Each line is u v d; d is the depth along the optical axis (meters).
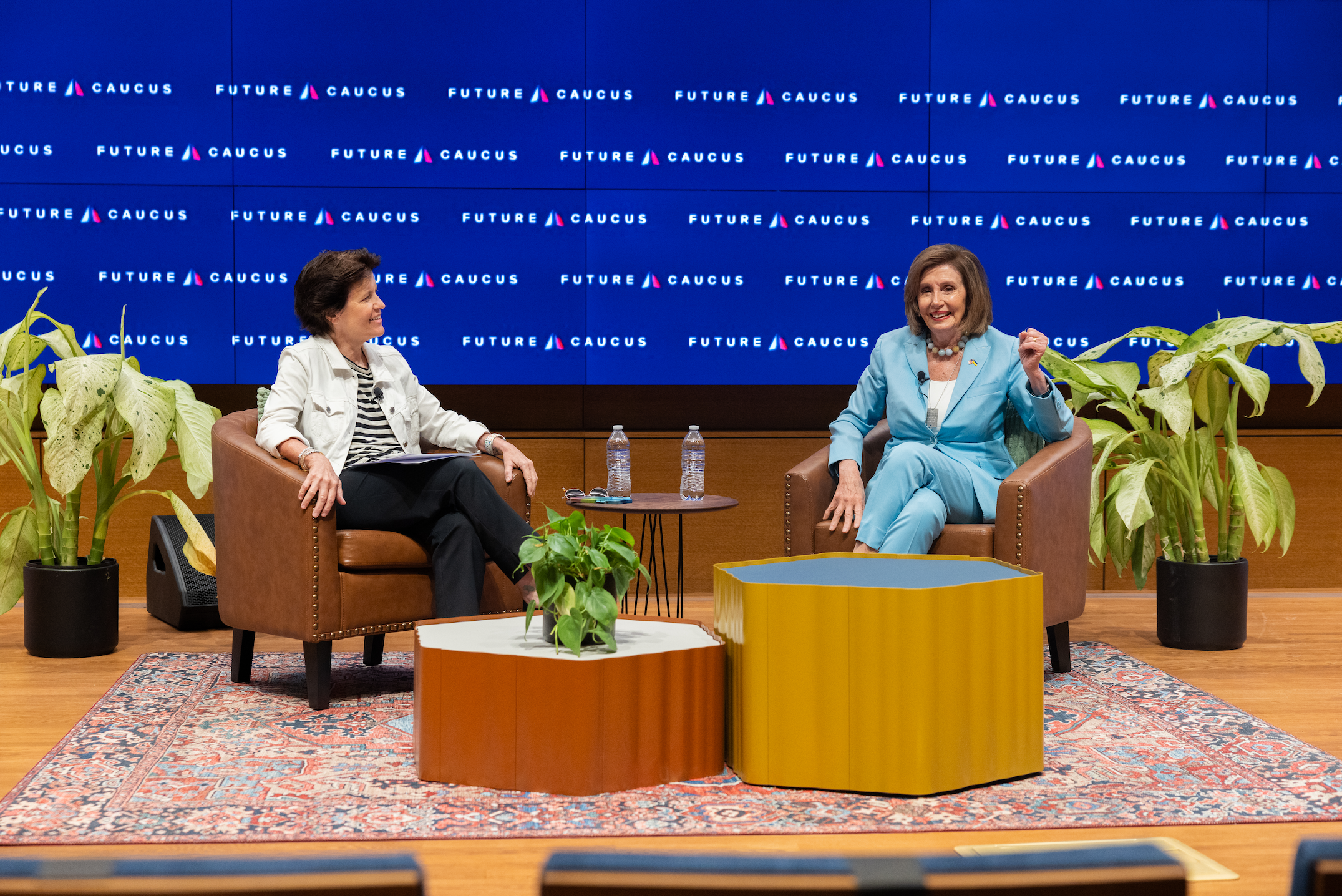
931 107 4.26
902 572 2.20
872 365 3.28
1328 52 4.29
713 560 4.30
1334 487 4.31
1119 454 3.62
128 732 2.42
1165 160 4.30
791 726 2.07
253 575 2.71
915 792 2.01
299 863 0.60
